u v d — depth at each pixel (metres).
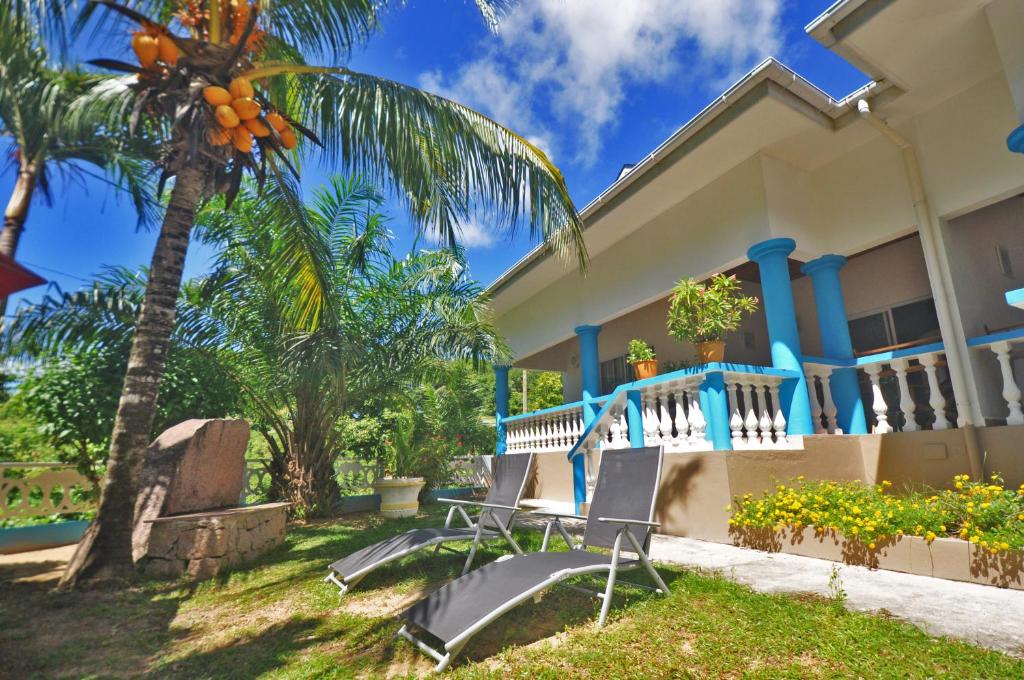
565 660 2.67
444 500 5.31
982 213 6.91
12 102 5.99
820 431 6.97
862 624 2.91
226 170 5.59
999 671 2.29
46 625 3.72
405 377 9.45
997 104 5.88
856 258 8.68
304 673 2.74
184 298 7.76
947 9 4.95
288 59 6.50
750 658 2.59
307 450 9.23
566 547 5.53
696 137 7.16
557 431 11.42
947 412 7.12
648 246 9.42
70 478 7.75
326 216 8.66
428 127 5.84
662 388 6.89
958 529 4.19
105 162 7.18
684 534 5.96
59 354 6.87
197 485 6.09
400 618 3.13
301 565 5.39
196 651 3.18
